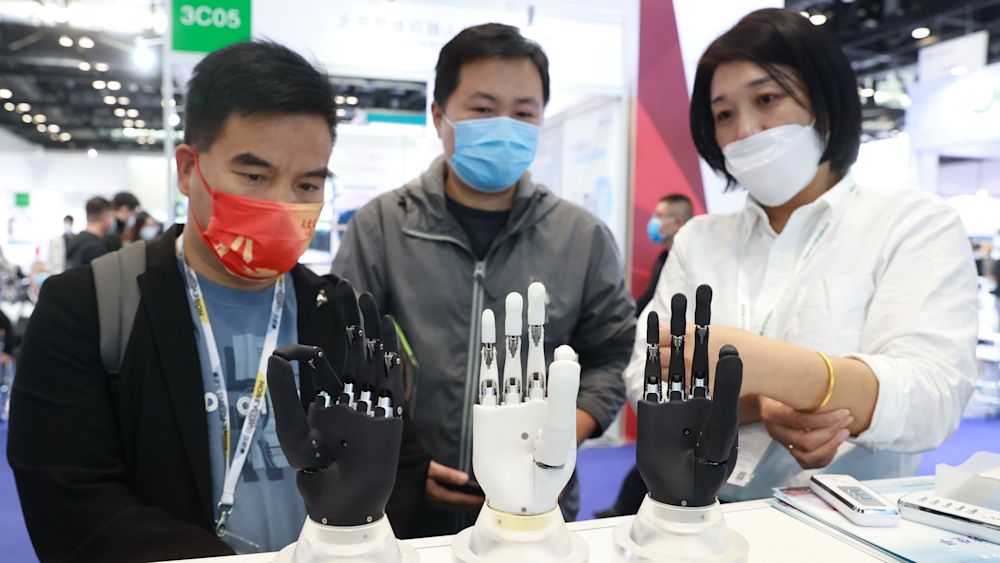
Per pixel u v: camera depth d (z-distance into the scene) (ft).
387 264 4.74
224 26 9.59
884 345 3.16
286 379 1.65
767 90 3.54
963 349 3.03
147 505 2.88
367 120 14.55
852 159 3.68
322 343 3.17
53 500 2.66
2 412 15.42
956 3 20.17
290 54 2.91
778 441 3.18
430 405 4.53
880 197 3.57
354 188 14.61
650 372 1.96
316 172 2.97
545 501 1.88
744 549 1.94
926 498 2.54
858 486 2.63
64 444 2.73
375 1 10.07
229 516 2.96
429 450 4.54
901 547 2.23
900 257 3.28
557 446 1.77
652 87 12.39
